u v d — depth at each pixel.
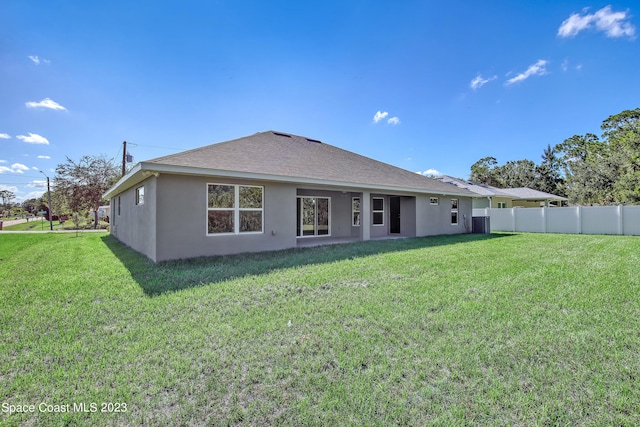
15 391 2.32
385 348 2.94
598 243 11.20
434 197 15.27
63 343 3.06
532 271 6.19
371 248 9.57
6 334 3.27
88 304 4.20
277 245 9.23
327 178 9.98
